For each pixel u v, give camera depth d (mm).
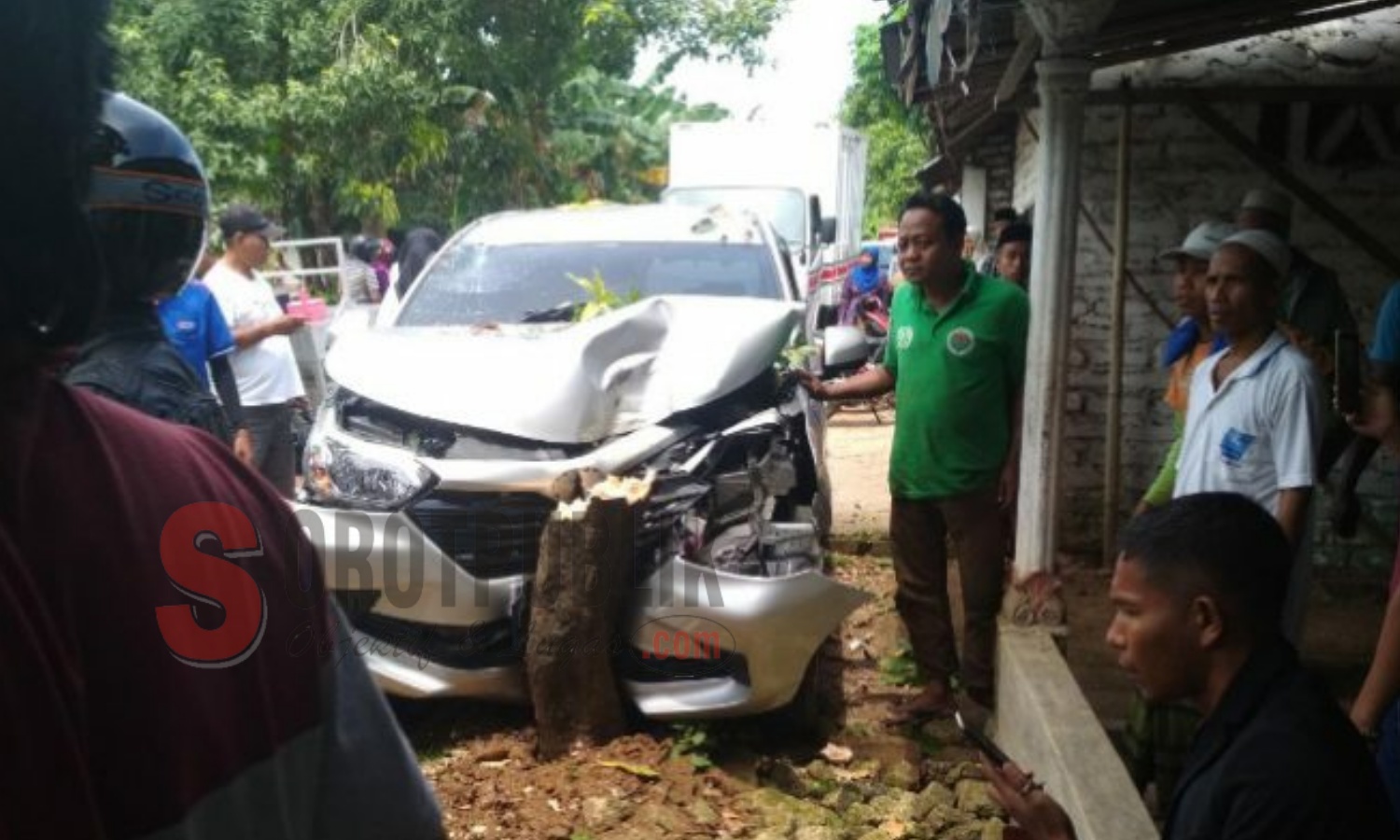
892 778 4184
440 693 4188
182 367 2439
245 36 14188
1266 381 3166
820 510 5176
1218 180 6504
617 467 4211
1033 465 4574
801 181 14859
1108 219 6625
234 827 1058
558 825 3670
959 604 6211
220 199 13719
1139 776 3461
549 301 5586
